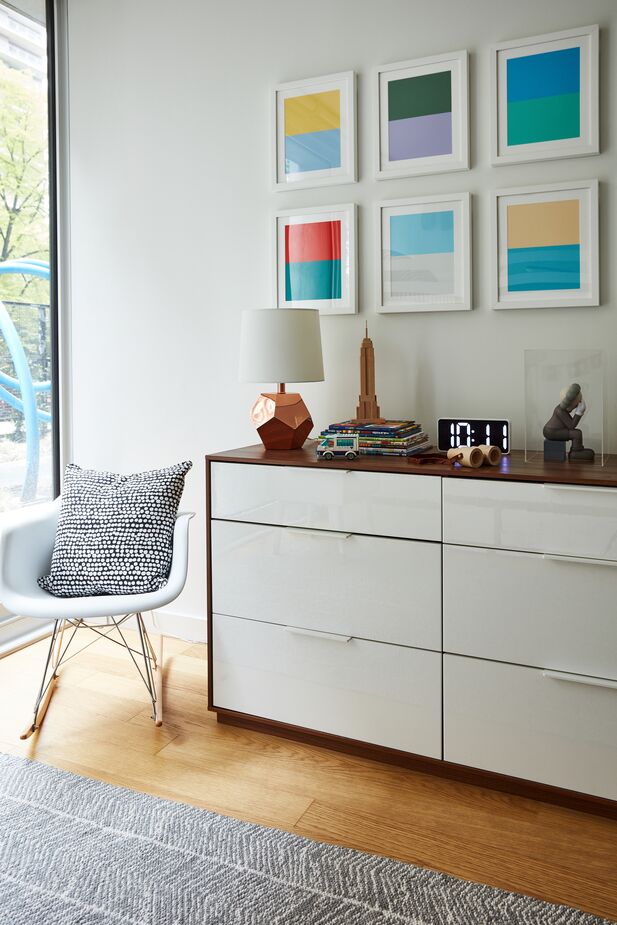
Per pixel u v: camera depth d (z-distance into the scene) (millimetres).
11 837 1870
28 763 2195
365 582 2180
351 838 1874
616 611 1876
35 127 3045
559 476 1902
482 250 2451
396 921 1604
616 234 2268
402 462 2201
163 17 2914
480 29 2391
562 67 2277
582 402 2141
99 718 2477
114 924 1598
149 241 3027
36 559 2492
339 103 2602
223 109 2834
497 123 2373
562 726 1970
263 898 1672
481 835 1886
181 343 3000
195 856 1805
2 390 2961
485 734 2068
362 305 2652
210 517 2408
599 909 1629
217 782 2115
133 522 2453
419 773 2186
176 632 3156
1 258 2924
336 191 2658
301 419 2475
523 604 1980
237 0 2771
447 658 2094
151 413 3096
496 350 2459
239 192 2832
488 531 2000
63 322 3225
